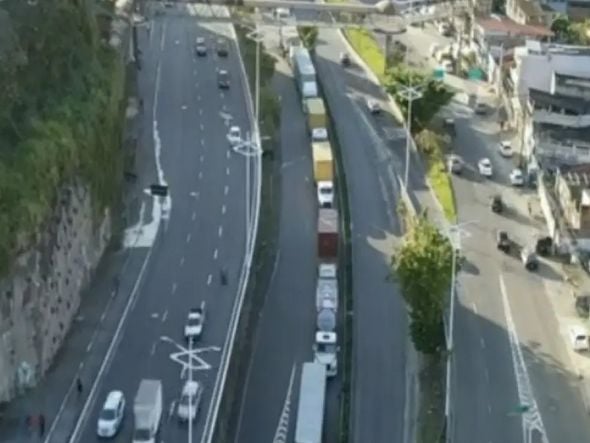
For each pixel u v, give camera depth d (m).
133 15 187.25
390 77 191.38
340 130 185.12
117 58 155.50
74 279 124.81
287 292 136.75
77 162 126.38
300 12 198.38
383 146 180.12
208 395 109.31
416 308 120.94
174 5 195.62
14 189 111.69
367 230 153.88
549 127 177.62
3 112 118.75
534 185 169.38
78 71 136.75
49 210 117.00
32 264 112.50
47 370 115.19
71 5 137.38
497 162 177.75
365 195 163.62
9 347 109.31
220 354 116.75
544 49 194.00
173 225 144.62
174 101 182.00
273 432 111.69
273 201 156.75
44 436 105.19
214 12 197.75
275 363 123.19
